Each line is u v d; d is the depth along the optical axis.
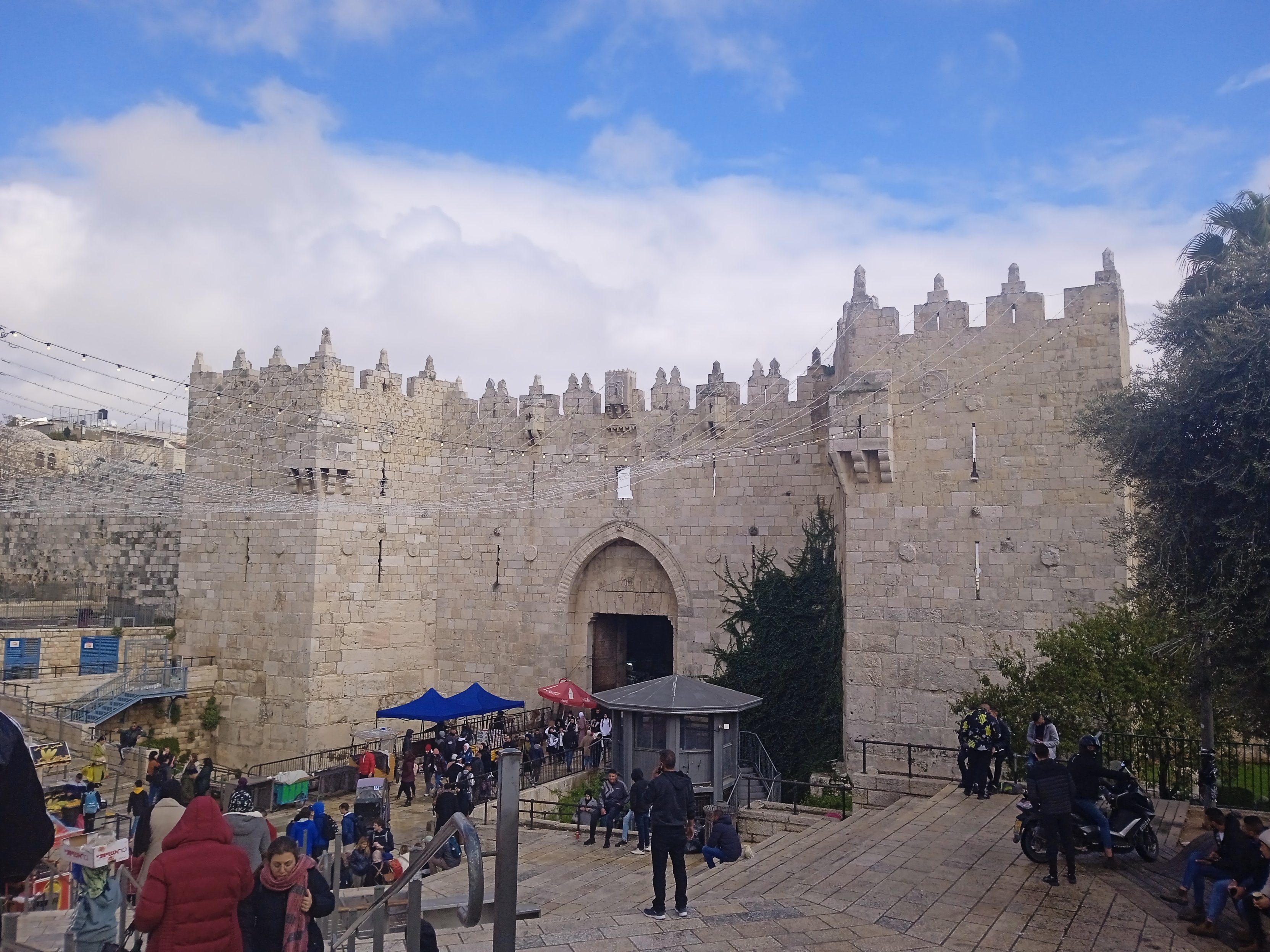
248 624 41.00
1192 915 14.41
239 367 42.56
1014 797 22.91
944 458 31.09
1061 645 26.08
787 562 37.66
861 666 31.39
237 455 42.25
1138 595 18.95
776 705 36.25
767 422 38.66
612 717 29.62
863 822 21.27
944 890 15.78
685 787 14.66
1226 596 15.73
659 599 40.88
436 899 13.46
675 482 39.94
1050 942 13.36
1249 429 15.86
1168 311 18.30
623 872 21.39
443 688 43.34
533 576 42.22
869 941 13.30
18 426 54.84
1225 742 24.98
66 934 11.65
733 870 18.48
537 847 24.27
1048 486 29.86
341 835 22.02
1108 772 17.66
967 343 31.25
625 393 41.03
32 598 49.94
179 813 11.97
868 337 32.44
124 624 44.19
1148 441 17.42
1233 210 25.61
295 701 39.22
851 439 31.66
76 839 14.79
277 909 9.53
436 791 33.19
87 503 47.50
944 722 30.23
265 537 41.00
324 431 39.69
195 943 8.41
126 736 36.09
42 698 37.97
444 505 44.09
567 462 42.09
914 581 31.06
